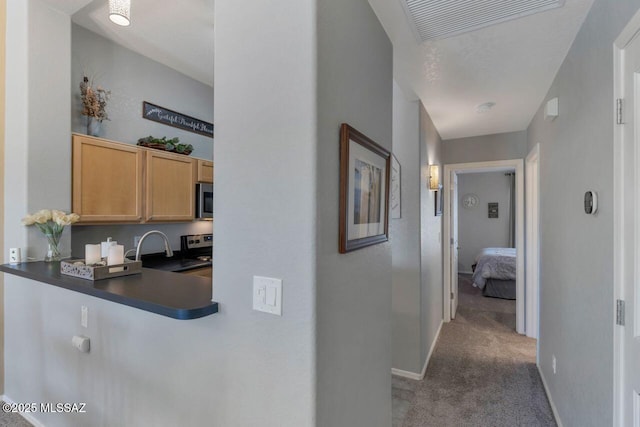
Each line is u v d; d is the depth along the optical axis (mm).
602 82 1429
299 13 1000
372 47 1505
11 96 2090
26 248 2025
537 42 1870
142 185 2674
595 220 1511
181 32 2604
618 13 1271
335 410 1111
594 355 1524
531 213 3555
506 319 4211
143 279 1622
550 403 2301
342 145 1141
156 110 3137
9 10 2102
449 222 4133
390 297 1734
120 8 1847
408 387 2549
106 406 1549
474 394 2445
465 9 1565
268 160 1053
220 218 1159
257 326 1074
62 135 2146
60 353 1790
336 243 1120
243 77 1110
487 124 3480
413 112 2752
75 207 2213
